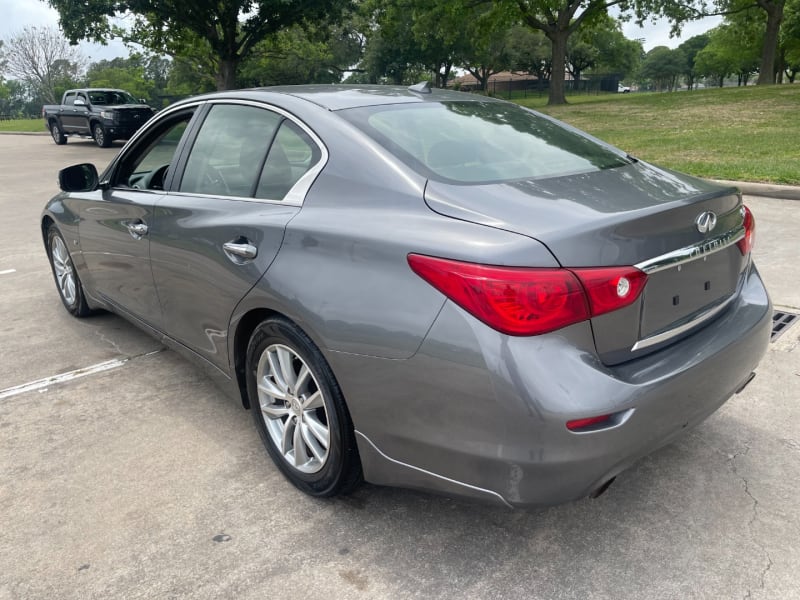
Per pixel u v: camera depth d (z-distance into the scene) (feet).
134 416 11.32
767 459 9.48
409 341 6.86
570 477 6.53
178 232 10.30
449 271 6.63
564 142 9.84
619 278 6.66
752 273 9.36
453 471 6.95
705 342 7.70
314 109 9.18
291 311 8.00
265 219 8.73
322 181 8.48
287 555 7.86
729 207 8.32
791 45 161.58
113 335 15.10
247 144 9.84
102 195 12.90
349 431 7.97
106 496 9.09
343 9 82.48
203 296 9.93
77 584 7.48
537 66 249.55
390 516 8.50
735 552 7.68
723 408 10.88
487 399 6.46
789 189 25.71
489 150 8.87
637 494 8.79
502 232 6.72
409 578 7.43
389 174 7.96
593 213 6.98
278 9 77.41
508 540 8.01
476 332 6.47
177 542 8.13
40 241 24.98
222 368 10.16
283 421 9.29
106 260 13.04
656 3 110.93
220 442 10.43
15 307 17.25
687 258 7.37
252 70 174.70
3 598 7.30
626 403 6.55
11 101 283.18
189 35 89.25
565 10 105.50
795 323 14.01
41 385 12.60
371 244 7.36
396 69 199.11
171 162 11.31
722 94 85.40
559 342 6.48
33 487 9.35
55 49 203.41
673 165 32.94
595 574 7.41
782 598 7.00
